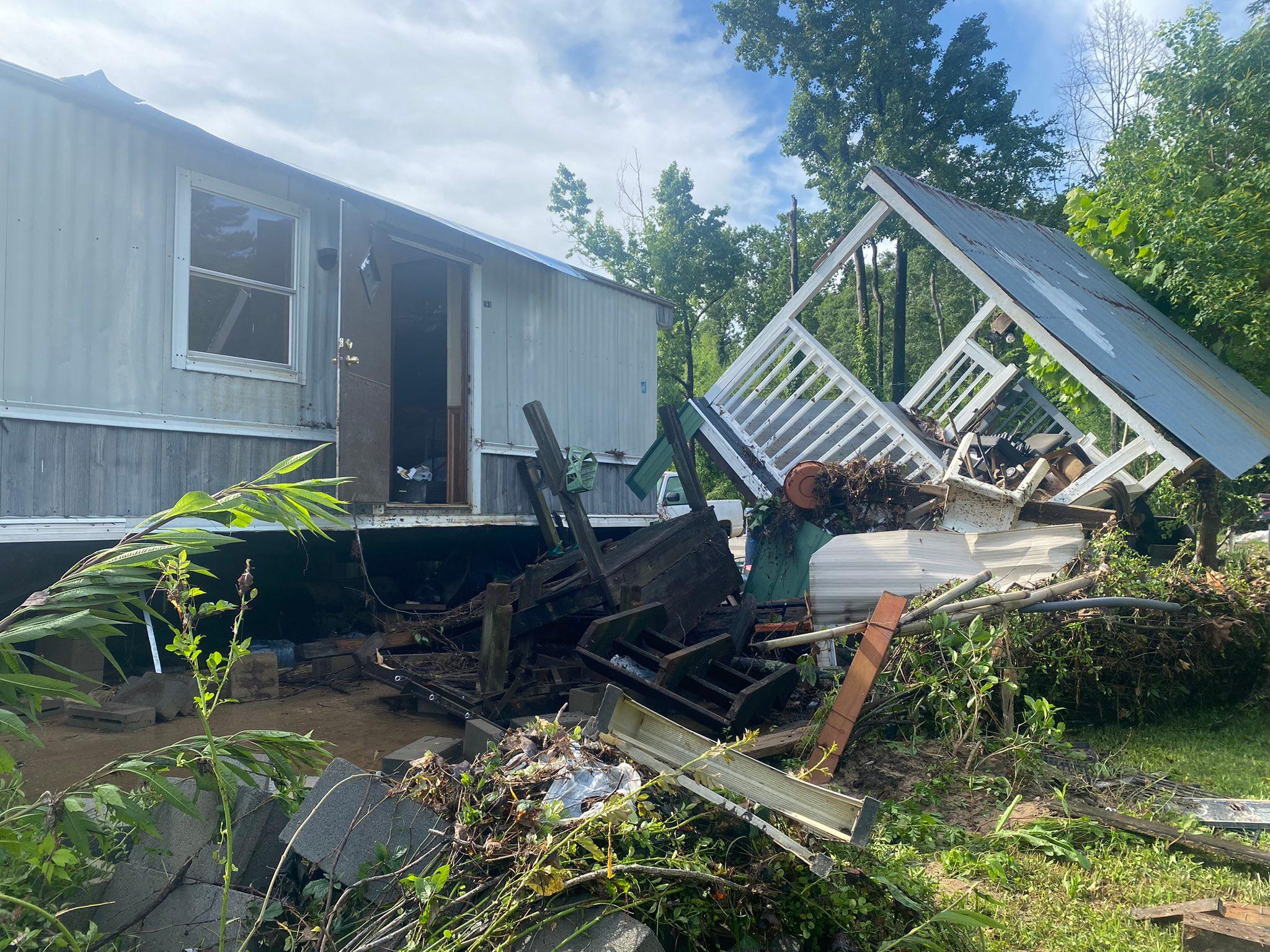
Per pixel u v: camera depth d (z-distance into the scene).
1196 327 12.85
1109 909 3.30
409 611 8.23
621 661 6.14
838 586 6.57
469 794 2.81
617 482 11.29
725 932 2.70
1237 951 2.83
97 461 5.67
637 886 2.53
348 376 7.08
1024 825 3.97
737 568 8.23
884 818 4.10
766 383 9.56
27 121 5.33
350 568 8.60
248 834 3.02
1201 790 4.64
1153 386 8.43
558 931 2.40
